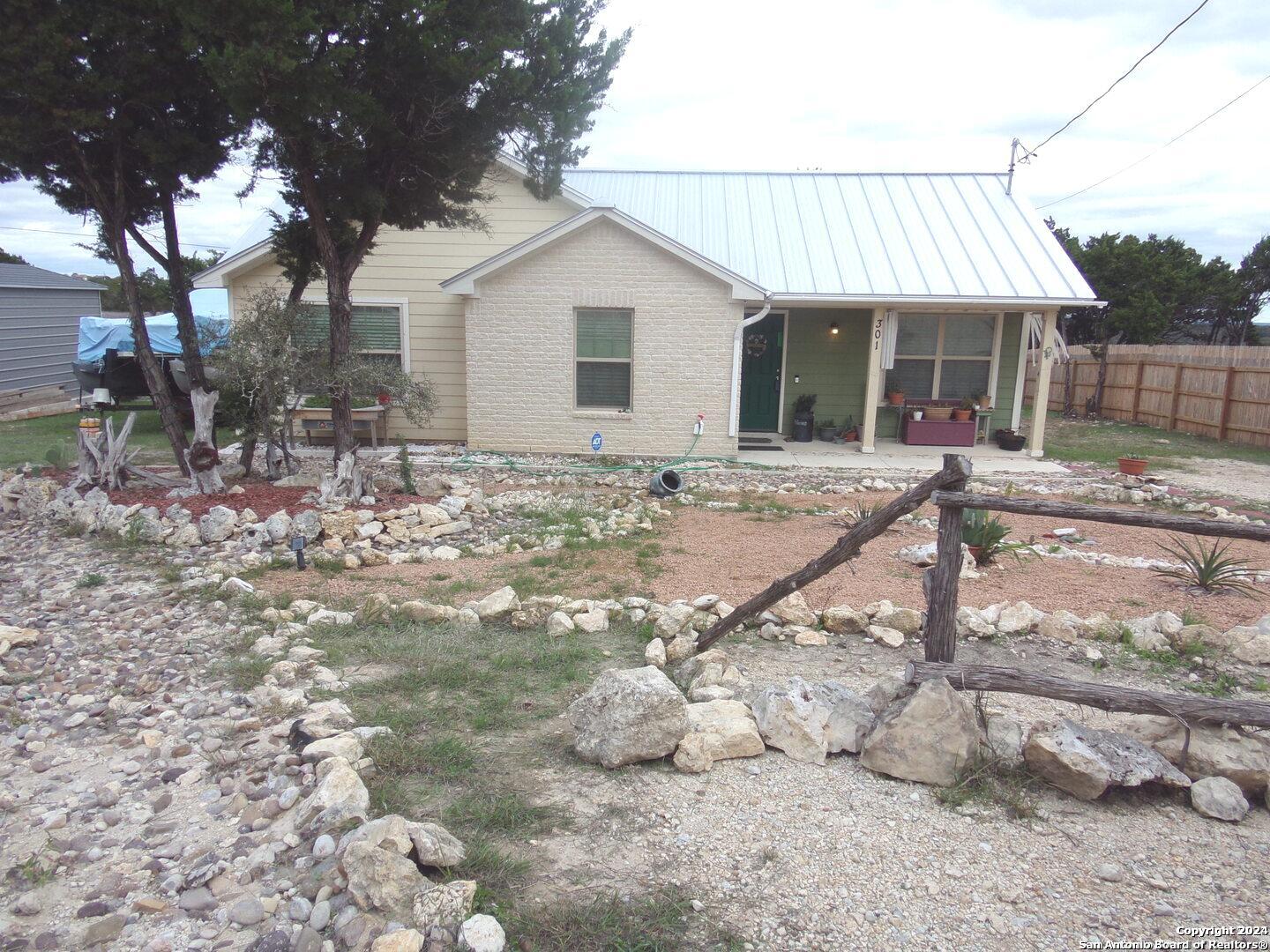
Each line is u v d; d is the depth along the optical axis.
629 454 12.90
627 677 3.48
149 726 3.76
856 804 3.17
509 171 13.19
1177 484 11.67
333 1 6.77
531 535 7.70
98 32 6.91
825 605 5.53
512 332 12.59
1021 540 7.72
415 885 2.47
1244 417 16.17
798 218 15.23
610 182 16.44
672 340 12.56
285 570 6.48
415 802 3.09
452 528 7.85
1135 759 3.26
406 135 7.93
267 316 8.35
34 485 8.56
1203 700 3.20
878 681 4.12
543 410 12.83
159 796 3.12
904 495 3.68
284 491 8.57
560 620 5.02
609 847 2.86
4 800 3.06
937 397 15.07
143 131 7.73
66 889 2.59
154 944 2.32
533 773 3.34
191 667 4.47
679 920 2.50
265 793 3.11
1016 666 4.63
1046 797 3.24
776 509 9.11
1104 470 12.58
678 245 12.14
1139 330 24.58
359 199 7.91
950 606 3.50
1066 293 13.08
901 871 2.77
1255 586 6.17
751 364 15.20
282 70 6.27
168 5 6.73
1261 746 3.33
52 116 7.10
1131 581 6.29
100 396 16.64
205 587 5.88
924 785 3.31
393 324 13.64
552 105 8.03
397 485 9.04
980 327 14.76
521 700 4.06
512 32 7.70
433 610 5.20
